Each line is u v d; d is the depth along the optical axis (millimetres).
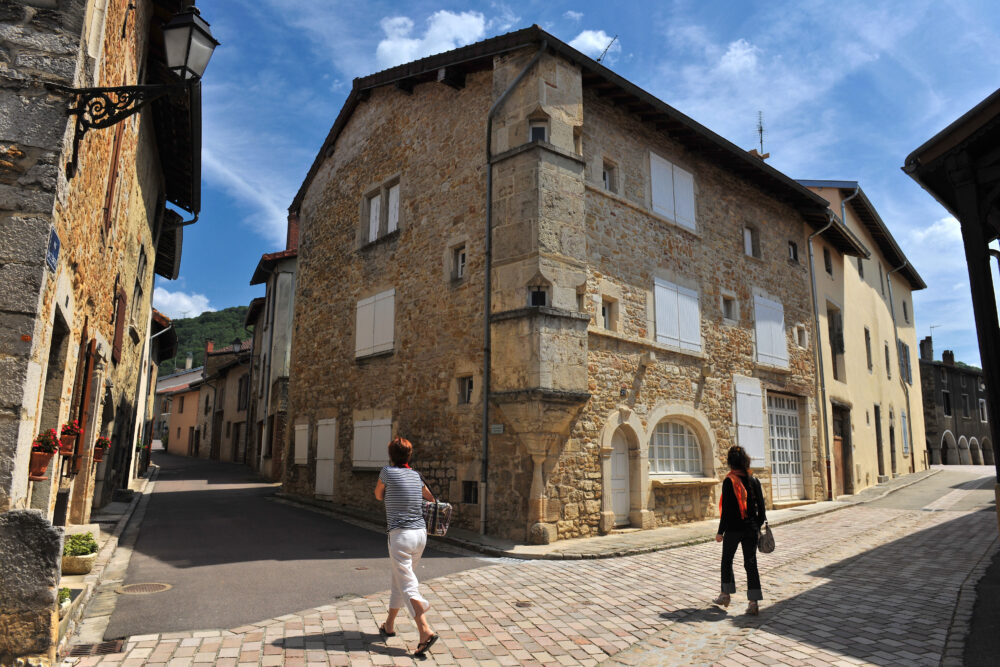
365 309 13531
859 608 5809
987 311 5730
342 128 15664
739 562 8242
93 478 9172
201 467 27000
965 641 4730
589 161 10992
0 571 3756
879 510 14117
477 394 10352
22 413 4125
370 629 4992
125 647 4445
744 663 4414
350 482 13156
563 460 9625
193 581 6578
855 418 18234
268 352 22578
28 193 4340
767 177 14711
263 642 4609
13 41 4484
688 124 12219
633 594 6457
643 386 11172
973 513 12781
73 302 5801
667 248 12266
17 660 3725
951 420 35031
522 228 9961
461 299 10984
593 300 10516
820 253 17703
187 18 4723
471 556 8570
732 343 13445
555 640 4922
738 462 6023
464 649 4645
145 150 10898
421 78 12680
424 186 12352
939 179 6492
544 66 10367
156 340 25781
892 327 24141
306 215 17234
